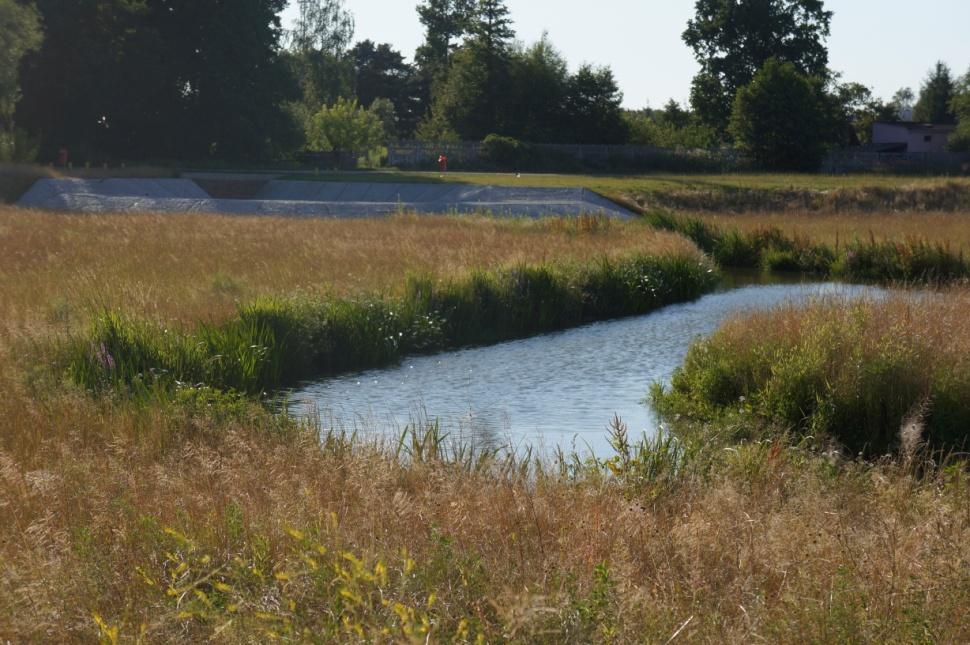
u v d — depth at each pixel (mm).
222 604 4680
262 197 52594
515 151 72375
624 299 22672
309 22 97312
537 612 3867
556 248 26266
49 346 13125
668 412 12891
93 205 44406
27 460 7855
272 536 5594
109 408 10305
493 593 4547
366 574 4066
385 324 17406
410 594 4328
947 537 5379
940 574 4824
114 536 5746
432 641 3793
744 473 8156
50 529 5758
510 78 84562
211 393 12148
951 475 8281
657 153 76312
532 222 34906
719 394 12773
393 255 23750
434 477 7500
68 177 49094
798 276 30125
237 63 67500
